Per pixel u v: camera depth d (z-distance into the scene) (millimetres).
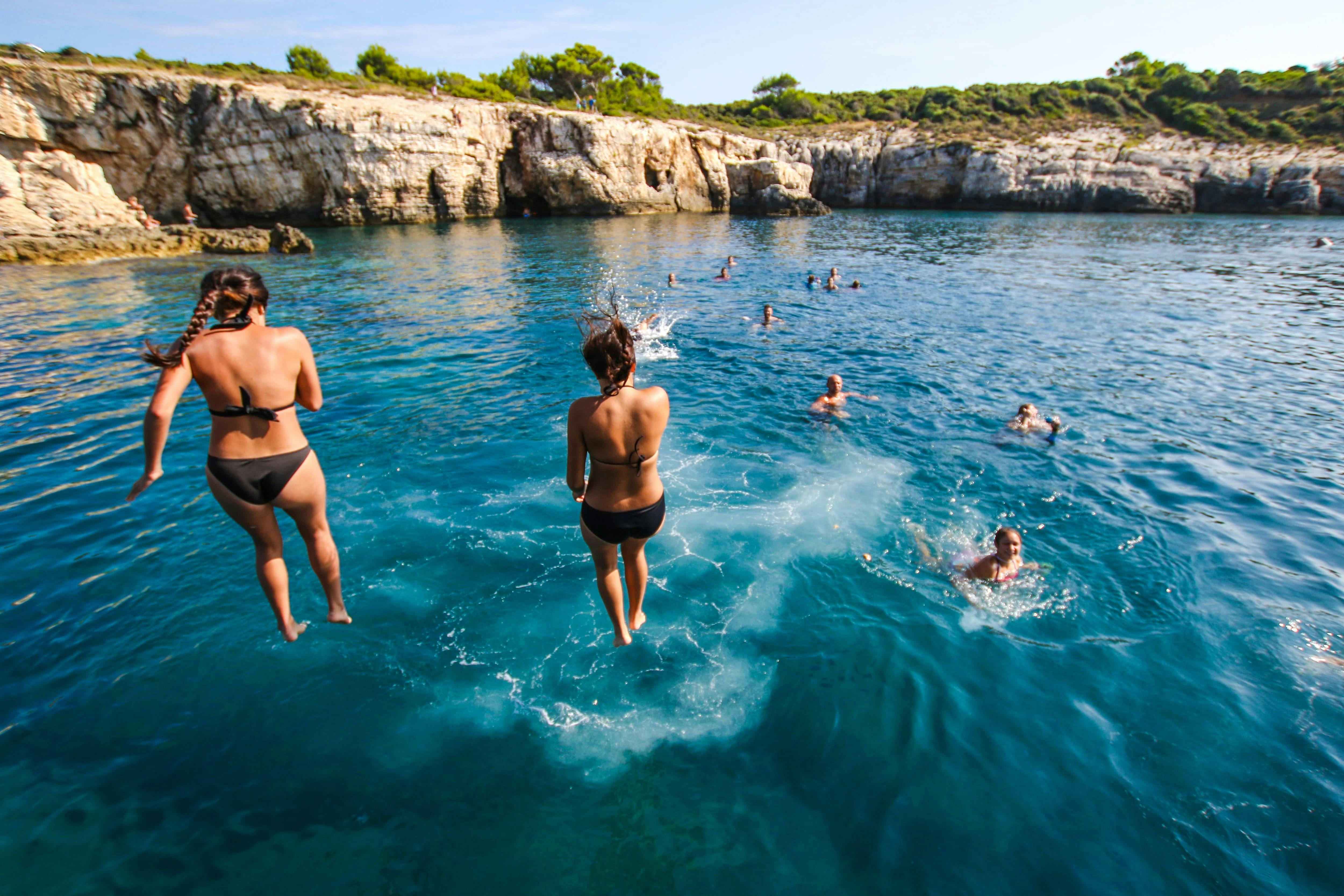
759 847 3488
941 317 16641
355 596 5477
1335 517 6930
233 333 3445
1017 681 4668
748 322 16016
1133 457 8391
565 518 6758
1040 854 3434
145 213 31172
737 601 5504
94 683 4516
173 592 5465
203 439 8578
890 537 6480
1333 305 18156
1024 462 8188
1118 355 13117
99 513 6691
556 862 3408
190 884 3246
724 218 47969
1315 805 3684
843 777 3904
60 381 10930
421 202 41594
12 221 25203
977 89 75125
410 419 9352
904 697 4508
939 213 55281
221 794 3750
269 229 39344
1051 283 21906
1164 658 4883
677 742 4156
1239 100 67375
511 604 5438
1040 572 5941
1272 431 9266
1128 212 54281
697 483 7582
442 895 3234
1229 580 5832
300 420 9219
